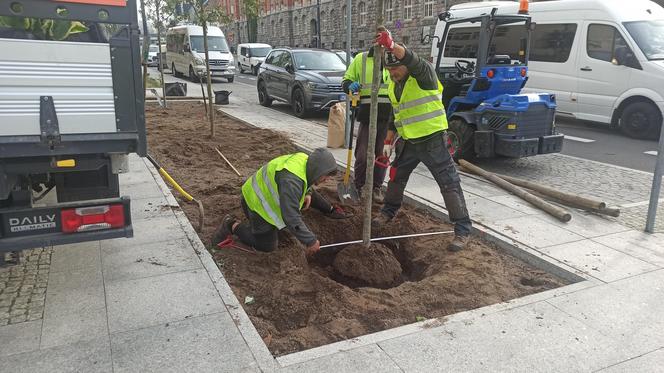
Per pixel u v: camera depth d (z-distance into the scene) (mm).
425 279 4062
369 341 3029
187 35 25172
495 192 6352
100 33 3178
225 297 3480
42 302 3379
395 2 33250
